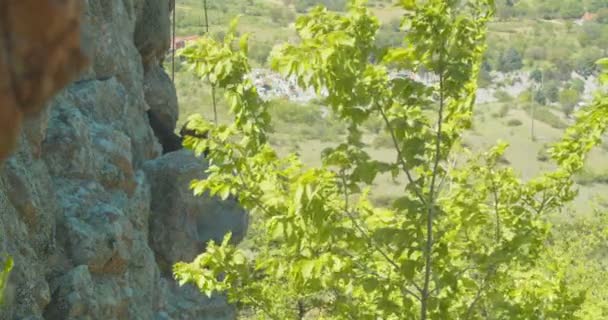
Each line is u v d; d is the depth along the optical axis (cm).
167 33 3136
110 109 2392
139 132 2634
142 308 2236
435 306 1010
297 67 893
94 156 2148
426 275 996
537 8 18725
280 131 9488
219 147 1091
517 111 11606
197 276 1180
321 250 1049
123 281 2078
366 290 1018
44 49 171
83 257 1966
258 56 9206
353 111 921
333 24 915
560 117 11600
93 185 2108
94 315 1906
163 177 2562
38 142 1867
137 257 2245
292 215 984
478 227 1084
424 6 915
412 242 972
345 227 980
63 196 2028
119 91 2441
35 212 1773
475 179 1095
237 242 2680
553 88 12938
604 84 1103
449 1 914
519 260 1051
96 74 2470
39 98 173
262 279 1451
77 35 175
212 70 1058
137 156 2570
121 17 2602
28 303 1656
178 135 3234
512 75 14225
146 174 2561
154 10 3056
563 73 14312
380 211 1054
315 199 950
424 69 946
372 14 909
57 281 1858
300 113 9588
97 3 2472
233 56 1056
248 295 1197
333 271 1025
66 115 2108
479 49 995
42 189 1853
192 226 2581
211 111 8962
